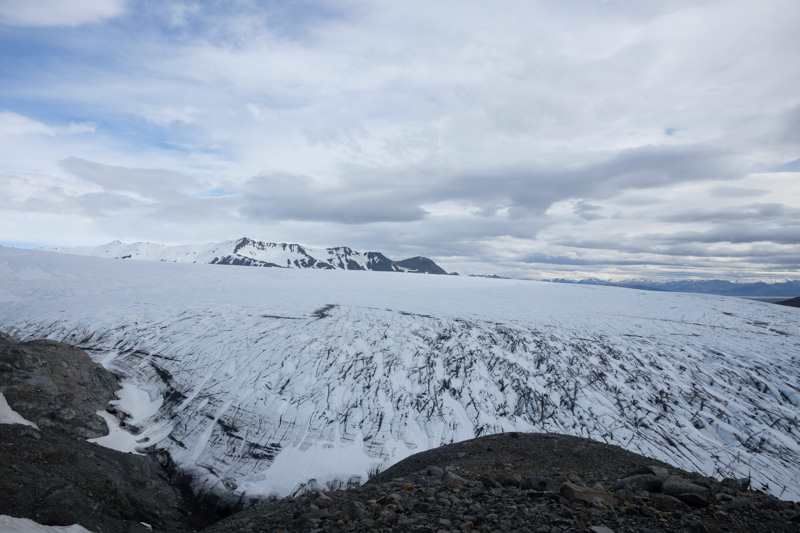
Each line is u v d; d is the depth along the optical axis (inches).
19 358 925.8
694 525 223.3
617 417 1112.8
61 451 665.0
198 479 829.2
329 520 279.0
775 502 266.5
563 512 248.4
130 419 988.6
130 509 630.5
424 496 308.8
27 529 450.9
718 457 962.1
